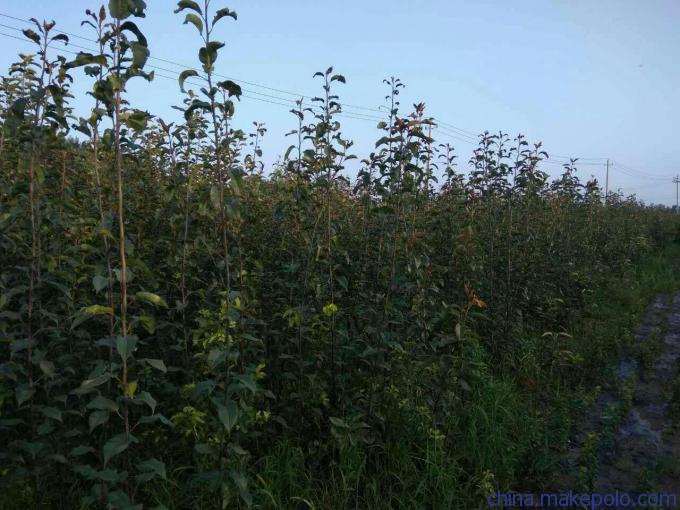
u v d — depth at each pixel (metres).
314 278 4.73
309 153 4.63
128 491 3.32
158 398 4.35
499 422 5.23
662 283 13.29
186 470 4.07
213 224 4.71
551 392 6.34
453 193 7.55
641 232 18.67
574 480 4.69
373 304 5.05
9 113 3.37
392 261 4.75
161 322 4.38
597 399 6.52
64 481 3.65
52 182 4.46
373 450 4.42
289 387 4.62
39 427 3.32
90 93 2.93
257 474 3.78
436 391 4.68
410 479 4.18
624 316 9.77
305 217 5.19
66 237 4.27
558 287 9.29
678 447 5.36
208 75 3.36
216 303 4.56
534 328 8.28
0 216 3.71
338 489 4.00
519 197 8.65
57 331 3.53
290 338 4.58
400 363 4.88
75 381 3.83
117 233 4.54
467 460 4.66
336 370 4.72
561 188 10.68
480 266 6.75
